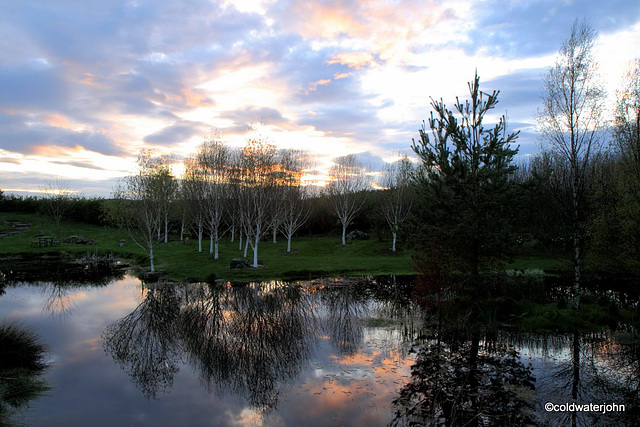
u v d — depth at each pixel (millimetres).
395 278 24984
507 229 14109
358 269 27688
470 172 13891
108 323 15391
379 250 36406
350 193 43125
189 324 14875
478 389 8688
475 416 7367
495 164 13836
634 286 18125
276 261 31359
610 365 10039
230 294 20469
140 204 27438
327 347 11867
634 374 9461
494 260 14156
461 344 11844
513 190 13523
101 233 49031
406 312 16156
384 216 39500
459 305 15125
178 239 47062
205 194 35250
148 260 32500
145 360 11297
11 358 10906
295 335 13242
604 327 13172
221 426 7414
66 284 24281
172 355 11742
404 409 7801
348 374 9703
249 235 30547
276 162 31859
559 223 24406
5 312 17250
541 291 16594
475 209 13758
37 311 17422
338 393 8641
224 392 9000
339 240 43656
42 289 22766
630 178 15234
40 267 30688
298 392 8781
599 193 15805
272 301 18766
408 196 36562
